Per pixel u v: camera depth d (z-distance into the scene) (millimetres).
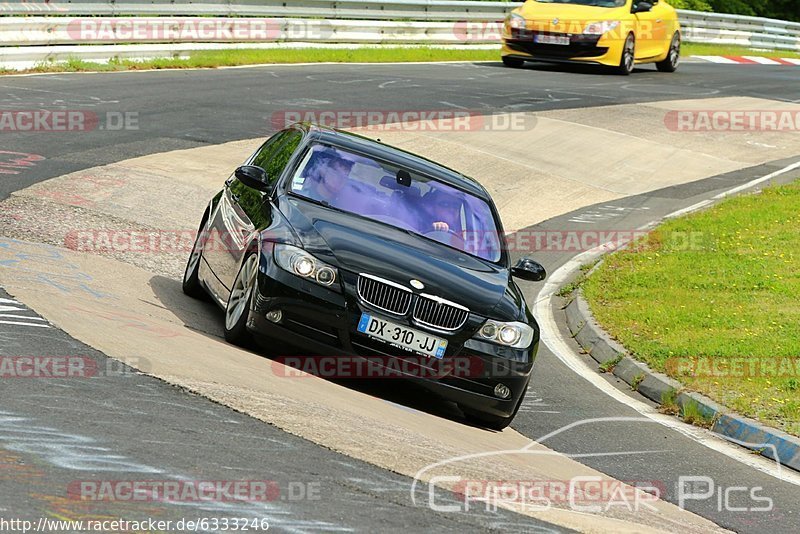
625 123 58062
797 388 25266
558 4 75125
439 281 20359
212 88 55219
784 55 110125
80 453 12891
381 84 61656
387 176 23406
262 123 48406
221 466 13359
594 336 29469
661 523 16031
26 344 17328
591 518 15031
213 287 23469
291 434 15328
